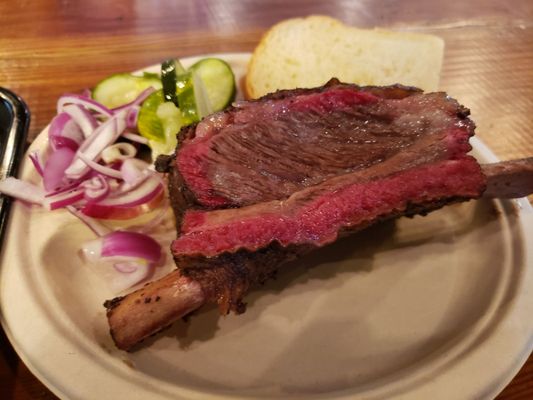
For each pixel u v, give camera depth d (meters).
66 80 0.28
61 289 0.17
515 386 0.16
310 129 0.18
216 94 0.24
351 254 0.19
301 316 0.17
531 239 0.18
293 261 0.19
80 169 0.21
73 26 0.31
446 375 0.14
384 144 0.17
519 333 0.15
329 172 0.17
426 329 0.17
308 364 0.16
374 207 0.16
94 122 0.23
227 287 0.15
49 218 0.20
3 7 0.32
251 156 0.17
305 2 0.34
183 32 0.31
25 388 0.15
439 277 0.18
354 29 0.26
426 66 0.25
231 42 0.31
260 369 0.15
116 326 0.15
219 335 0.16
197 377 0.15
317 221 0.16
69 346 0.15
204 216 0.16
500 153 0.24
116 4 0.33
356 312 0.17
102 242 0.19
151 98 0.23
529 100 0.27
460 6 0.34
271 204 0.16
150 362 0.15
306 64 0.25
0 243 0.17
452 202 0.17
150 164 0.22
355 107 0.18
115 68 0.28
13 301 0.16
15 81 0.27
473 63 0.30
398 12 0.34
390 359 0.16
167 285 0.15
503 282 0.17
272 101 0.18
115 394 0.14
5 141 0.21
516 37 0.32
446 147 0.17
